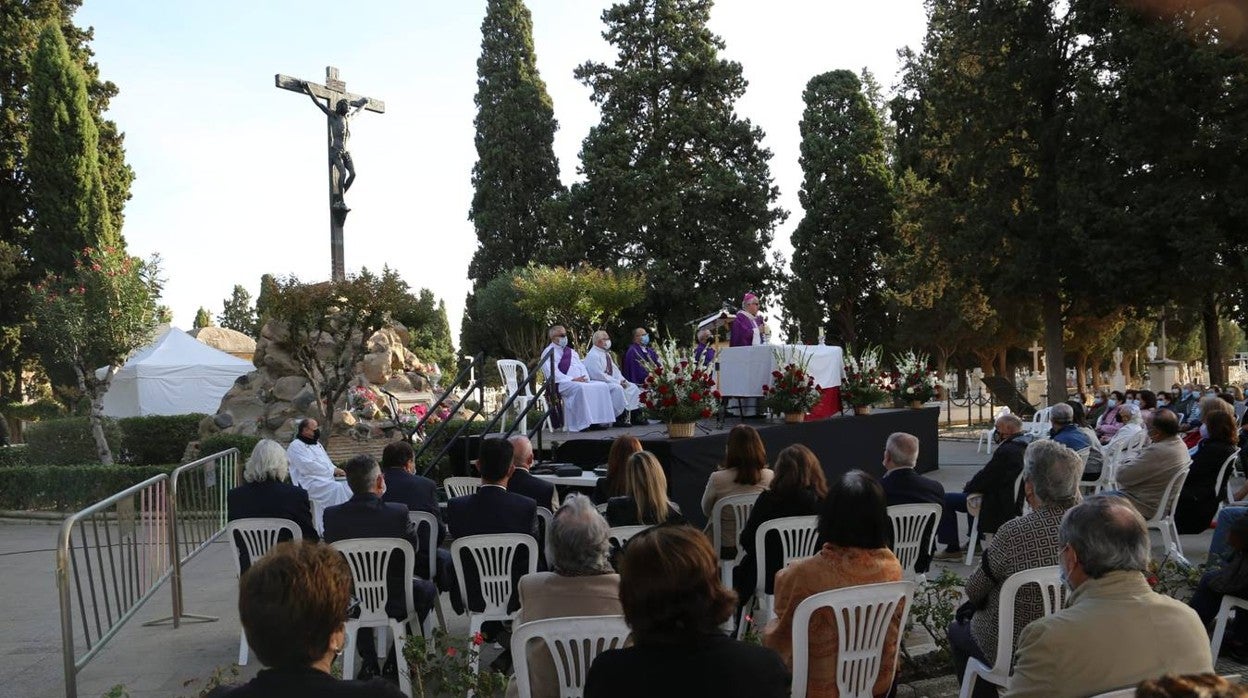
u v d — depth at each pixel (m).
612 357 14.39
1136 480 7.76
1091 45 24.05
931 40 29.67
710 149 38.56
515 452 6.72
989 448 19.81
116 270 19.11
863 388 13.23
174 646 6.99
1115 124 22.50
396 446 6.83
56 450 18.36
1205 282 21.61
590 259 38.22
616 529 5.55
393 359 18.61
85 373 18.78
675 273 36.62
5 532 13.77
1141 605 2.98
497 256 41.75
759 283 38.12
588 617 3.65
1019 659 3.14
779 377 11.55
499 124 41.81
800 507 5.66
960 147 26.27
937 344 42.66
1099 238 22.83
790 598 3.95
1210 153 21.72
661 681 2.53
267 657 2.30
